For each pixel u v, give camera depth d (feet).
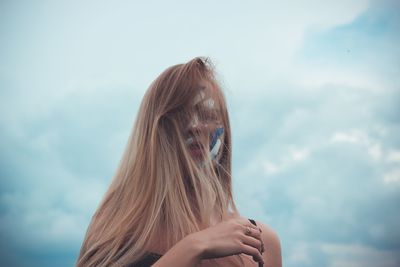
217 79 4.33
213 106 4.16
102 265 3.82
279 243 4.18
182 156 4.06
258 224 4.19
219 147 4.19
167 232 3.89
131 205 4.03
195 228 3.83
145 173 4.11
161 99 4.23
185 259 3.27
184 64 4.38
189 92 4.17
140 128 4.30
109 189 4.35
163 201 4.01
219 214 4.05
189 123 4.09
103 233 4.06
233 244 3.32
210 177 4.01
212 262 3.79
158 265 3.31
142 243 3.79
